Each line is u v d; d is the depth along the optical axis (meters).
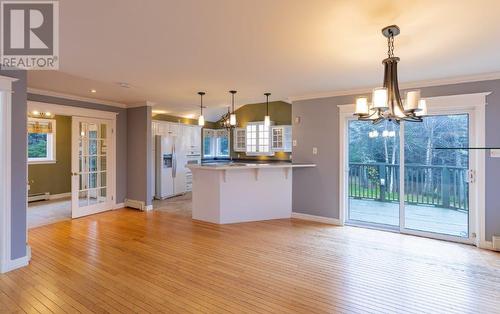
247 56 2.93
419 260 3.19
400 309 2.21
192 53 2.84
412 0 1.83
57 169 7.28
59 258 3.21
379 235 4.12
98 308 2.22
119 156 5.91
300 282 2.65
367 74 3.61
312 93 4.82
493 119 3.56
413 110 2.11
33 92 4.46
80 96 5.08
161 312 2.17
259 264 3.07
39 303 2.29
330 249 3.53
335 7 1.92
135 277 2.75
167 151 7.18
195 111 7.32
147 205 5.74
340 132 4.65
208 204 4.86
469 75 3.64
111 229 4.39
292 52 2.81
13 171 2.91
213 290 2.50
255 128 7.96
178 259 3.20
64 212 5.59
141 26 2.22
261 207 4.99
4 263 2.83
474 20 2.11
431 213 4.21
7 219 2.85
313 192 4.94
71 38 2.44
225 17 2.07
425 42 2.54
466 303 2.30
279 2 1.85
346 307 2.24
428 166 4.22
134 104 5.88
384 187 4.79
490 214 3.59
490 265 3.06
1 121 2.80
